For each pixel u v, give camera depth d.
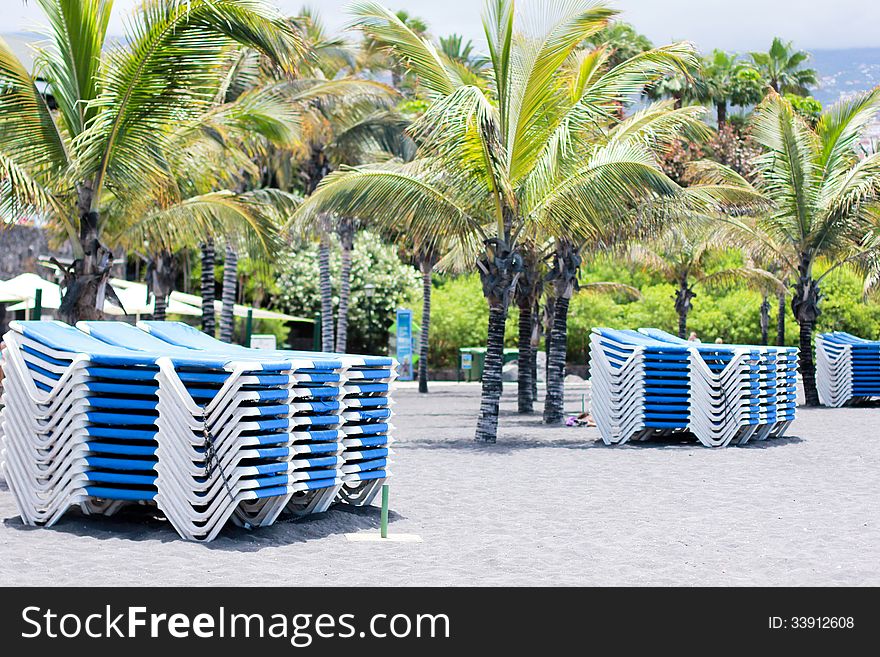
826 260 26.78
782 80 57.38
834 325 42.66
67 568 6.39
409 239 16.75
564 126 14.88
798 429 18.17
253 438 7.30
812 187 24.27
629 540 7.64
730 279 32.09
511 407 25.72
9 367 7.95
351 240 32.38
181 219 14.45
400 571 6.50
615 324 43.28
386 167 18.14
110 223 14.05
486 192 15.48
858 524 8.39
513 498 9.85
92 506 8.05
